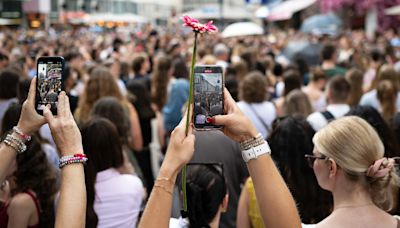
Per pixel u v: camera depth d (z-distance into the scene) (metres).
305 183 3.55
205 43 18.23
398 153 4.38
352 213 2.30
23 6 46.44
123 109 5.23
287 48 16.17
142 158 6.82
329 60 9.77
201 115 2.07
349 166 2.30
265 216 2.04
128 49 17.03
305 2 36.53
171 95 7.57
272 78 9.76
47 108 2.13
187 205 2.71
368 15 35.28
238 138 2.07
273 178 2.05
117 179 3.52
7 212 3.27
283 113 5.76
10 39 19.84
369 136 2.34
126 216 3.49
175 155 1.98
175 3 68.25
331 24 28.11
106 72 6.27
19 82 5.26
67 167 2.09
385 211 2.43
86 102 6.18
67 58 10.24
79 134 2.13
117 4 65.06
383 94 6.28
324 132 2.43
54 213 3.37
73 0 56.41
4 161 2.12
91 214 3.30
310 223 3.55
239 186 4.27
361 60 11.95
